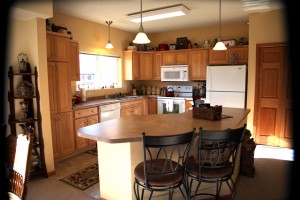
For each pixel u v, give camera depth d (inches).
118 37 209.5
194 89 213.5
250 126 163.5
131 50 211.6
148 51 221.9
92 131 77.2
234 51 180.2
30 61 113.6
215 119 95.7
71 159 138.4
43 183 106.9
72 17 162.2
